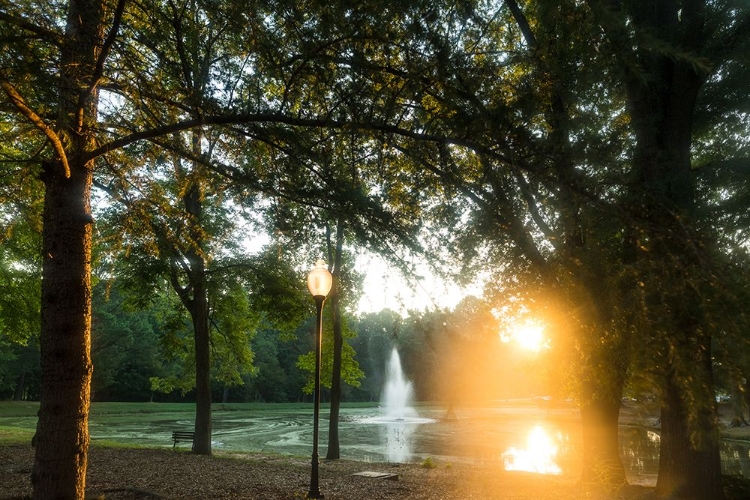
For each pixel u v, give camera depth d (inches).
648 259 131.6
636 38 137.3
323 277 458.0
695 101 449.1
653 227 138.3
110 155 250.4
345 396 3801.7
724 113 497.7
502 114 166.6
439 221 201.0
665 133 415.5
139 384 2906.0
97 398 2871.6
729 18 381.1
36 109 208.2
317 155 213.5
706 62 129.4
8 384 2377.0
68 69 190.1
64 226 241.6
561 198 155.8
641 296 122.8
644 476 677.9
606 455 474.9
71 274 240.8
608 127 394.9
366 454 964.6
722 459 901.8
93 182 292.4
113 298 2434.8
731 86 470.9
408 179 218.5
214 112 214.1
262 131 213.9
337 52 195.5
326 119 205.9
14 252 745.0
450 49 181.8
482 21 207.5
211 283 708.7
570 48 171.8
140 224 281.1
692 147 577.0
